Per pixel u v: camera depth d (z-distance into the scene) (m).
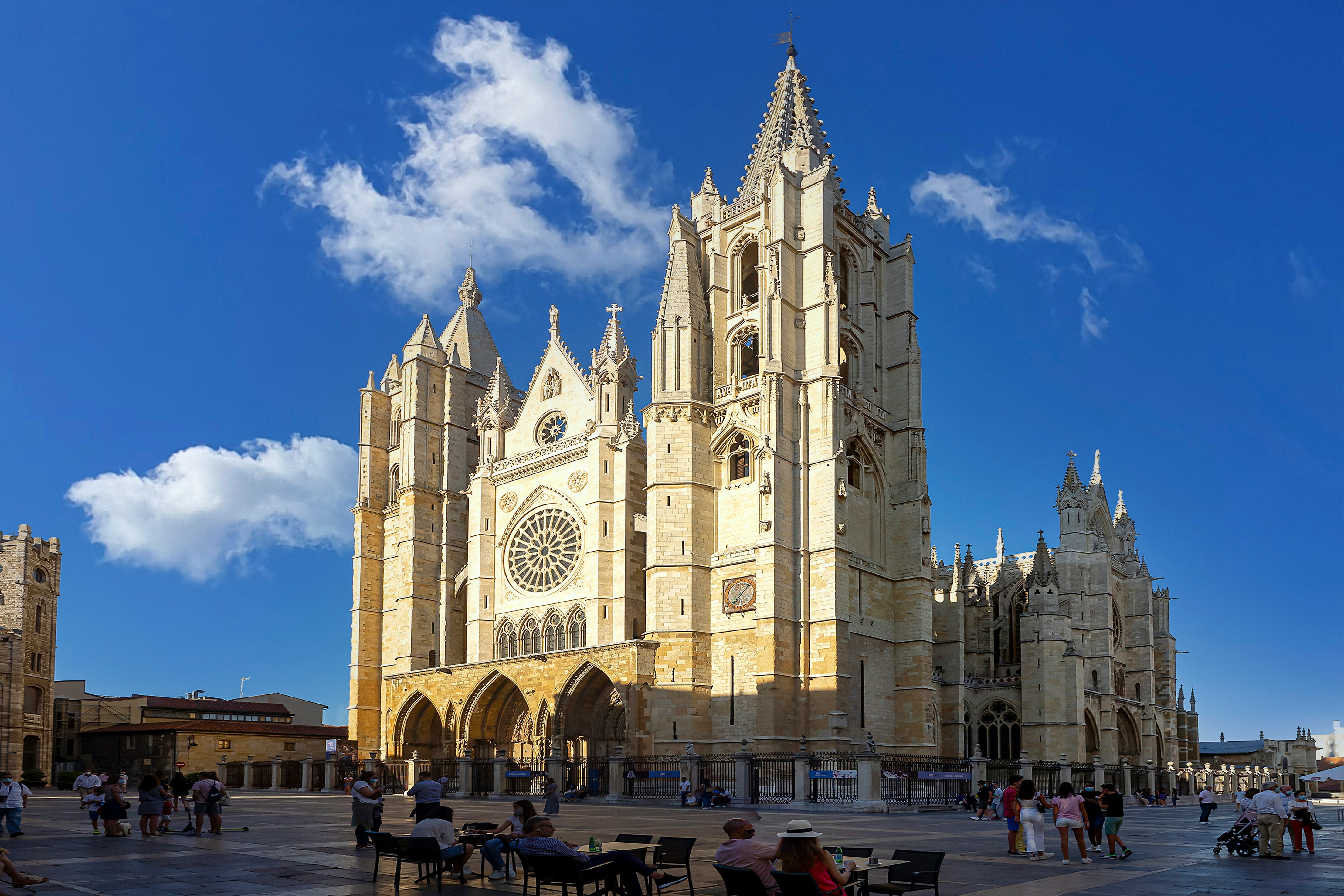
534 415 94.25
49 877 24.69
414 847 22.55
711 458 78.25
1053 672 95.19
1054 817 49.69
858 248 87.06
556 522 87.19
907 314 86.88
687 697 72.25
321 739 109.69
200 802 37.19
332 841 34.62
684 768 66.56
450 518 98.69
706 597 75.12
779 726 68.94
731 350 81.19
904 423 83.94
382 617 104.00
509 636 88.81
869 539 79.12
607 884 20.86
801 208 80.44
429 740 92.06
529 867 20.41
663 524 75.69
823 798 63.53
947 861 30.22
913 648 78.38
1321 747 184.88
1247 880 25.50
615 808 60.19
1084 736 95.56
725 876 18.28
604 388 85.12
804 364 77.00
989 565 123.75
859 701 74.00
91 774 52.41
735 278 83.12
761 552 72.06
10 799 36.31
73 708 113.19
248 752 105.12
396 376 110.44
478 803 68.25
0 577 91.88
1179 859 31.58
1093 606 106.94
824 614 70.94
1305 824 34.00
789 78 88.81
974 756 69.94
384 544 105.81
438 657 95.25
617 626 79.19
